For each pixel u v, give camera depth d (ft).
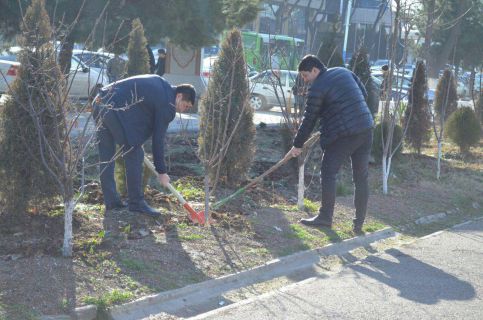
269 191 31.99
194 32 58.29
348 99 25.31
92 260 19.65
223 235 23.80
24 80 21.09
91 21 50.39
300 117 30.37
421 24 49.42
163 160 23.81
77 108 22.44
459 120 48.98
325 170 26.32
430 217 31.55
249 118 31.19
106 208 24.84
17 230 21.93
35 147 21.90
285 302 19.20
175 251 21.50
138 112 23.73
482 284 21.57
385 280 21.66
